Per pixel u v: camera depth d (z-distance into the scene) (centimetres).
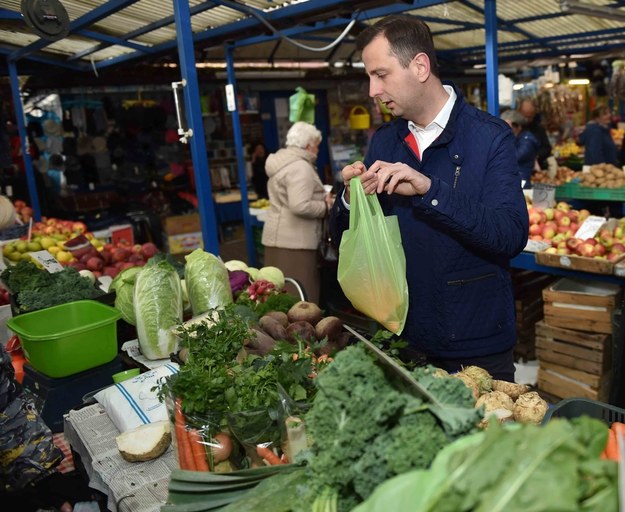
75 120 793
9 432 160
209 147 920
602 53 891
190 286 237
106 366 214
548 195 446
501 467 69
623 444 75
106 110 810
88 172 811
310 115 454
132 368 223
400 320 179
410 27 175
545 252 373
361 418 90
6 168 732
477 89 1134
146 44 556
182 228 806
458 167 186
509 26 683
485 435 77
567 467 68
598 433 74
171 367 188
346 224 205
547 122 902
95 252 380
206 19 461
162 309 212
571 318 363
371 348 102
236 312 191
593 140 713
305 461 108
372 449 87
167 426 156
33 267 292
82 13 458
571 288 372
